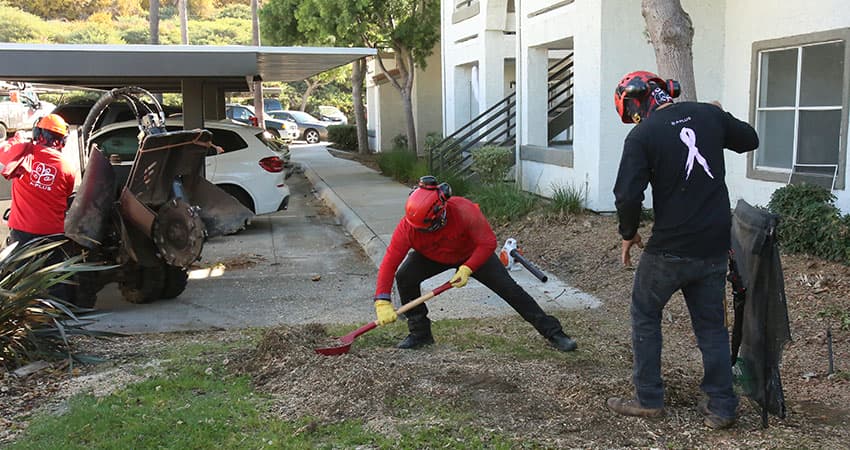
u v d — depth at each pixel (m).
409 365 4.81
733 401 3.81
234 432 3.93
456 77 17.20
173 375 4.81
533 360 5.00
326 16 18.02
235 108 31.14
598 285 7.38
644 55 10.00
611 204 10.20
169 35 52.91
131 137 10.28
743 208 3.94
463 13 16.22
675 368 4.84
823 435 3.74
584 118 10.52
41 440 3.85
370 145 27.94
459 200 4.85
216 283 8.10
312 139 34.59
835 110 8.33
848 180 8.05
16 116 23.28
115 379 4.76
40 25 50.31
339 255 9.59
